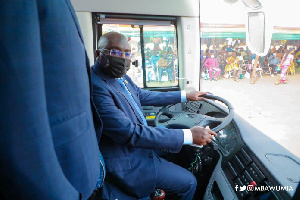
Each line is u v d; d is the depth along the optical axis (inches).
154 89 102.1
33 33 17.1
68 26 22.8
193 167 61.1
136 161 50.9
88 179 27.7
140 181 49.6
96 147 32.1
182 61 101.0
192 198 57.6
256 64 327.9
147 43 99.1
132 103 55.9
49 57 21.0
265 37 103.6
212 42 315.3
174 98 67.6
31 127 17.0
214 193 51.6
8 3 15.6
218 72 327.0
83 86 26.3
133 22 91.7
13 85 15.9
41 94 17.9
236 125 59.1
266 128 156.7
